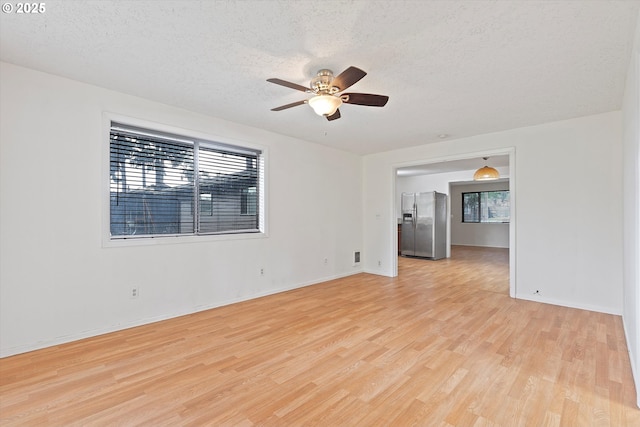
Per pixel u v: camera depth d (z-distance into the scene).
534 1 1.67
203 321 3.21
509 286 4.56
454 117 3.63
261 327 3.05
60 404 1.81
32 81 2.52
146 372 2.18
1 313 2.39
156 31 1.98
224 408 1.79
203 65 2.42
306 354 2.47
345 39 2.04
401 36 2.00
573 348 2.56
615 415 1.72
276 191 4.39
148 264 3.17
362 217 5.93
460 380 2.08
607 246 3.47
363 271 5.93
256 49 2.18
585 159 3.59
